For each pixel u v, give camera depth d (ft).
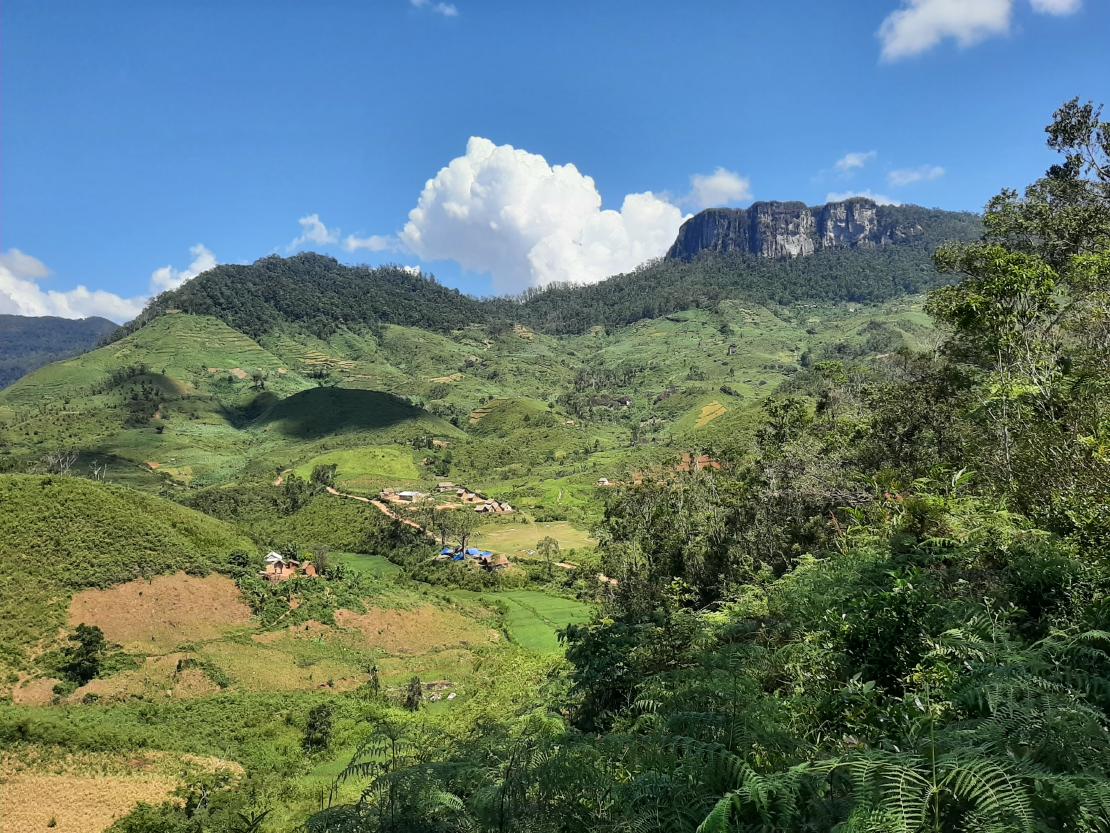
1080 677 12.76
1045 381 39.11
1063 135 67.77
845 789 10.28
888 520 34.55
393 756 18.08
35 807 83.15
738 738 13.33
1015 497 33.91
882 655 17.17
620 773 13.61
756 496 79.25
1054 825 8.24
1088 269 45.80
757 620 31.01
